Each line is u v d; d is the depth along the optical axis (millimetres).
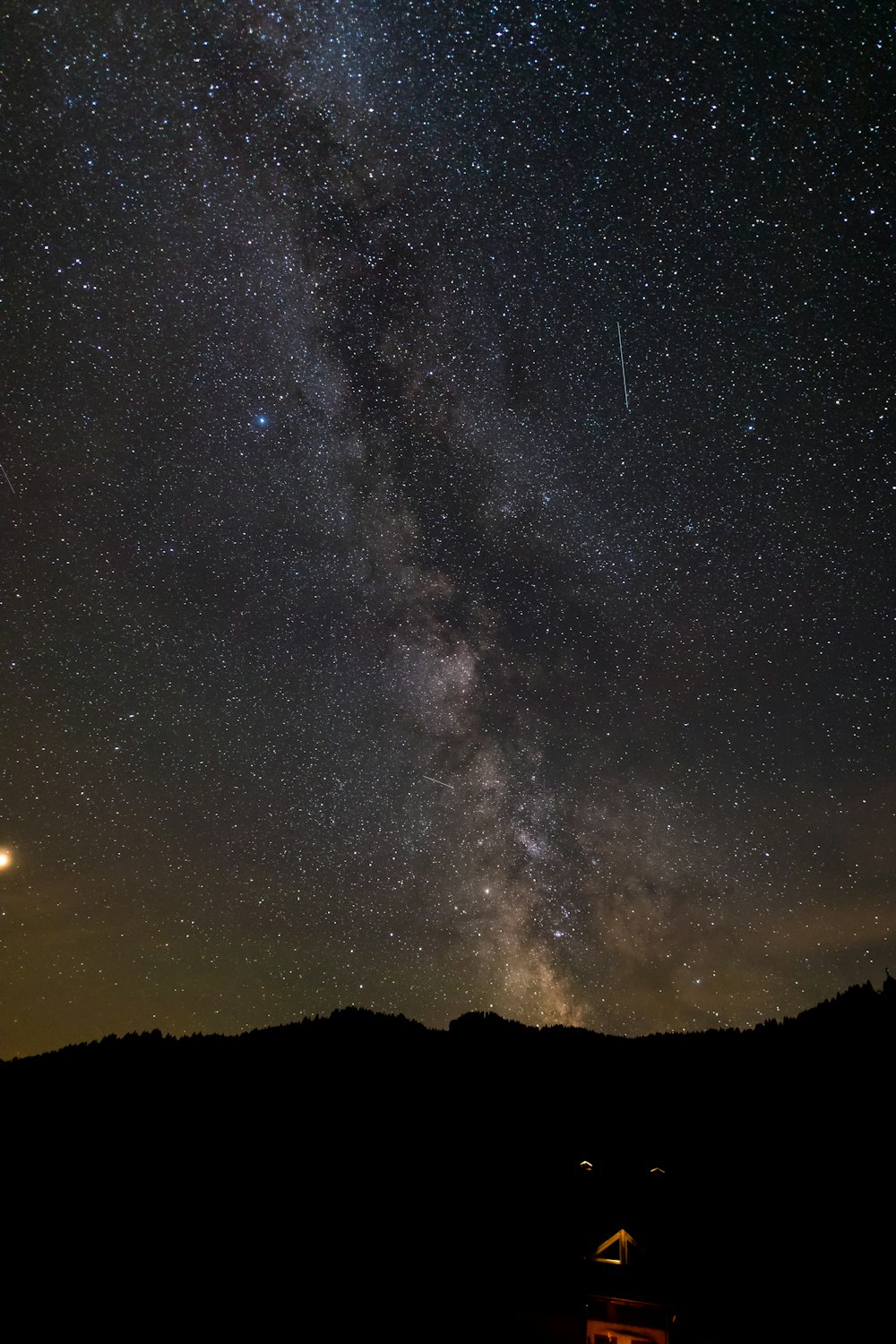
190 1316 10516
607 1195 13805
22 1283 11016
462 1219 13508
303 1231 13055
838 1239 12078
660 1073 21219
